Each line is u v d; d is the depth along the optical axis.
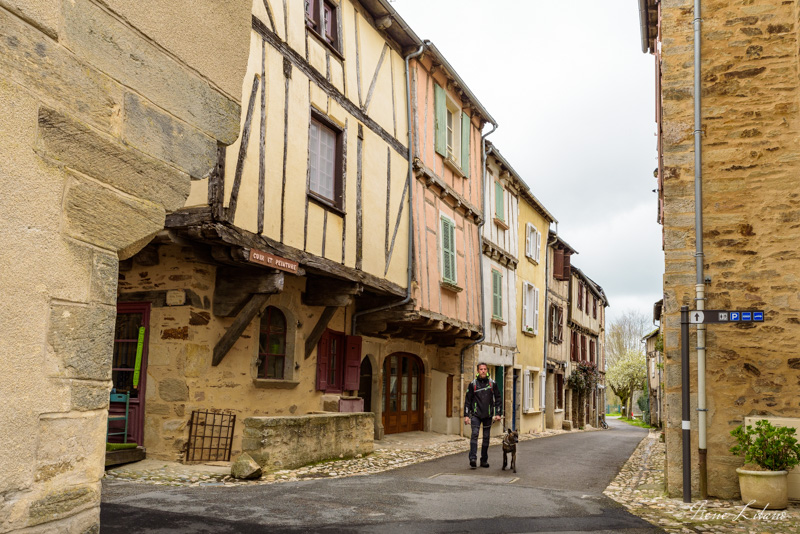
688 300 7.69
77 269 2.75
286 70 9.14
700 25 7.96
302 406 11.02
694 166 7.80
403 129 12.75
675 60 8.02
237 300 9.16
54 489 2.63
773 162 7.64
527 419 21.58
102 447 2.89
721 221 7.70
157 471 7.97
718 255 7.66
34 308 2.55
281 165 8.93
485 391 9.98
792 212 7.52
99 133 2.87
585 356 32.06
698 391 7.47
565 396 28.20
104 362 2.89
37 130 2.56
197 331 8.98
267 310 10.43
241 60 3.93
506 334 19.52
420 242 13.12
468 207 15.87
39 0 2.57
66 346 2.69
